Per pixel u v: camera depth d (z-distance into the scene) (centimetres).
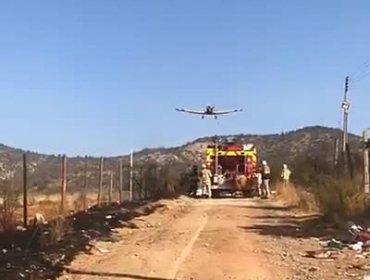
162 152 7550
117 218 2428
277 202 3731
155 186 3997
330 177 3139
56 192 3641
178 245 1838
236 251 1747
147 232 2155
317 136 8712
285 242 1938
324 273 1439
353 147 4538
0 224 1784
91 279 1335
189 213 2966
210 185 4416
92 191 3822
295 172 4469
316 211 2838
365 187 2764
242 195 4478
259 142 9381
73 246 1677
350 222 2255
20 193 1938
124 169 4062
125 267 1467
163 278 1361
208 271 1447
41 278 1310
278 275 1419
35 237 1723
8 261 1427
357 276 1402
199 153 7638
